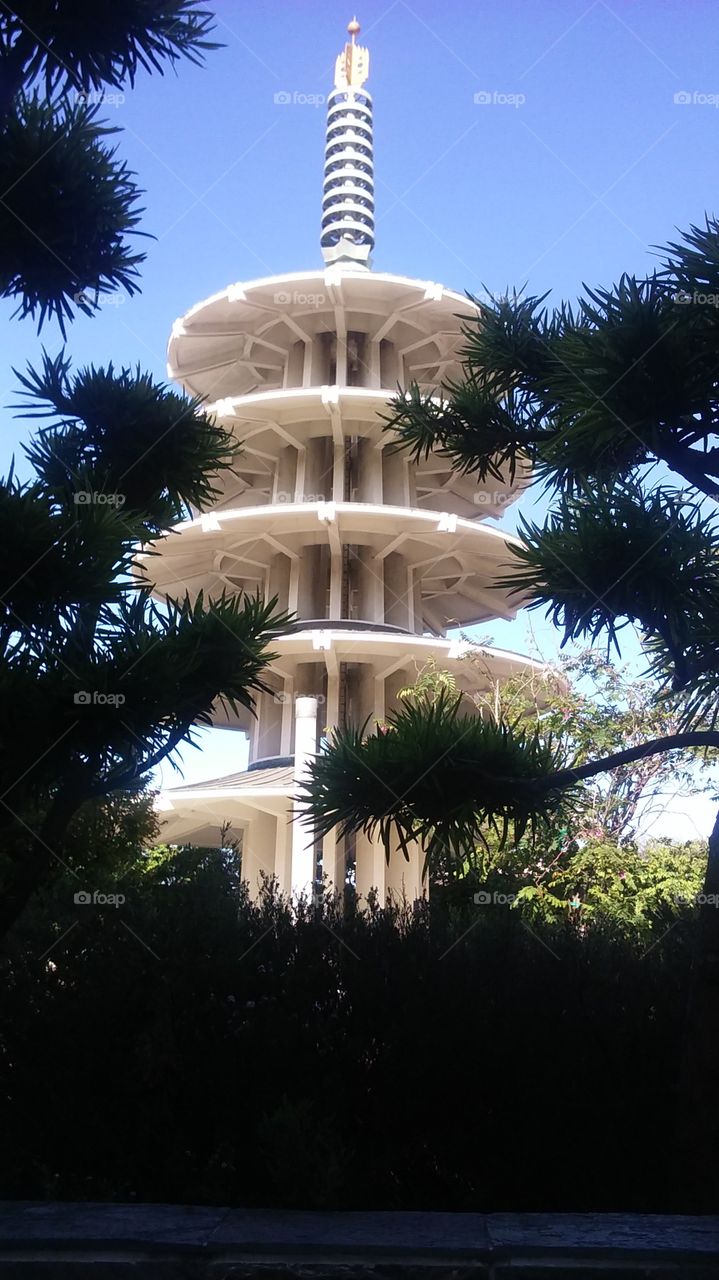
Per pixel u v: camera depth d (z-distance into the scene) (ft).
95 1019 18.29
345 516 91.91
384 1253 10.90
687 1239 11.20
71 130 18.42
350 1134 17.76
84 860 38.17
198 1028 17.88
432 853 18.29
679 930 22.34
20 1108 17.92
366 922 20.90
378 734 17.33
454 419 23.52
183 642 16.94
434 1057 17.58
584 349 17.76
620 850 53.67
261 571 104.78
